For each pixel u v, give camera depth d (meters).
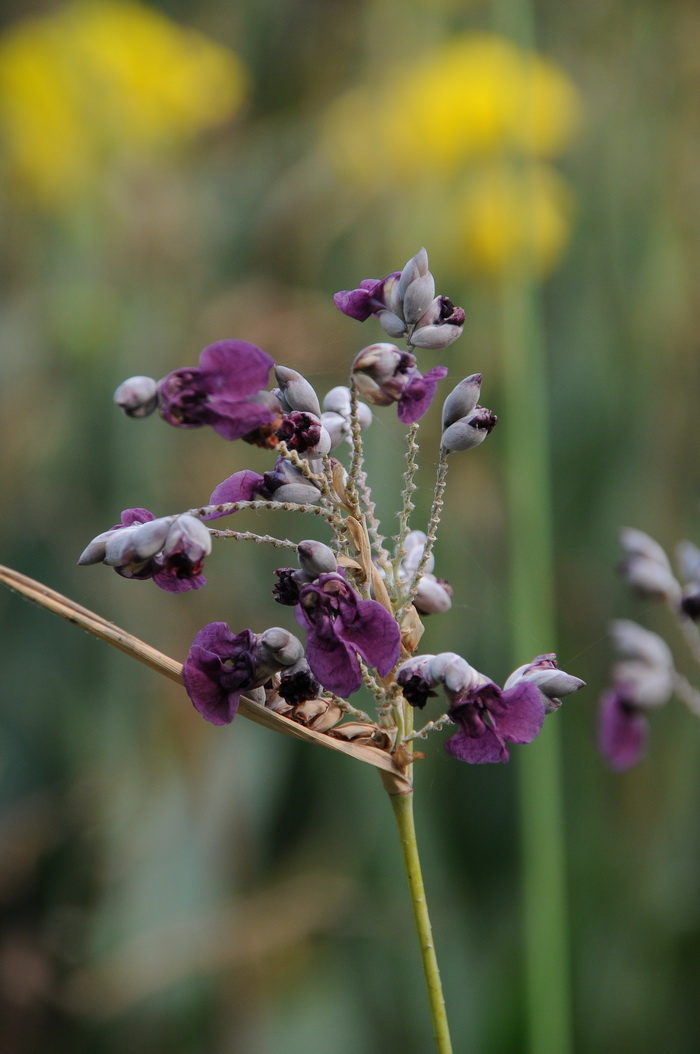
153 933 1.03
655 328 1.27
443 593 0.64
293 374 0.62
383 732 0.62
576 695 1.18
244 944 1.02
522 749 0.82
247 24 1.44
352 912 1.07
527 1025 0.84
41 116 1.20
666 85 1.32
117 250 1.19
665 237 1.29
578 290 1.29
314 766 1.13
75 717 1.15
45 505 1.16
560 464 1.25
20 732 1.16
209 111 1.28
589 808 1.14
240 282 1.20
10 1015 1.04
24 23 1.31
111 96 1.22
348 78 1.37
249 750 1.10
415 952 1.07
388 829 1.10
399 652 0.60
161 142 1.25
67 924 1.07
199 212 1.24
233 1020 1.05
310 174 1.20
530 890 0.81
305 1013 1.04
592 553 1.23
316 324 1.05
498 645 1.08
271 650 0.61
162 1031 1.06
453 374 1.12
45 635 1.18
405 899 1.08
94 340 1.16
